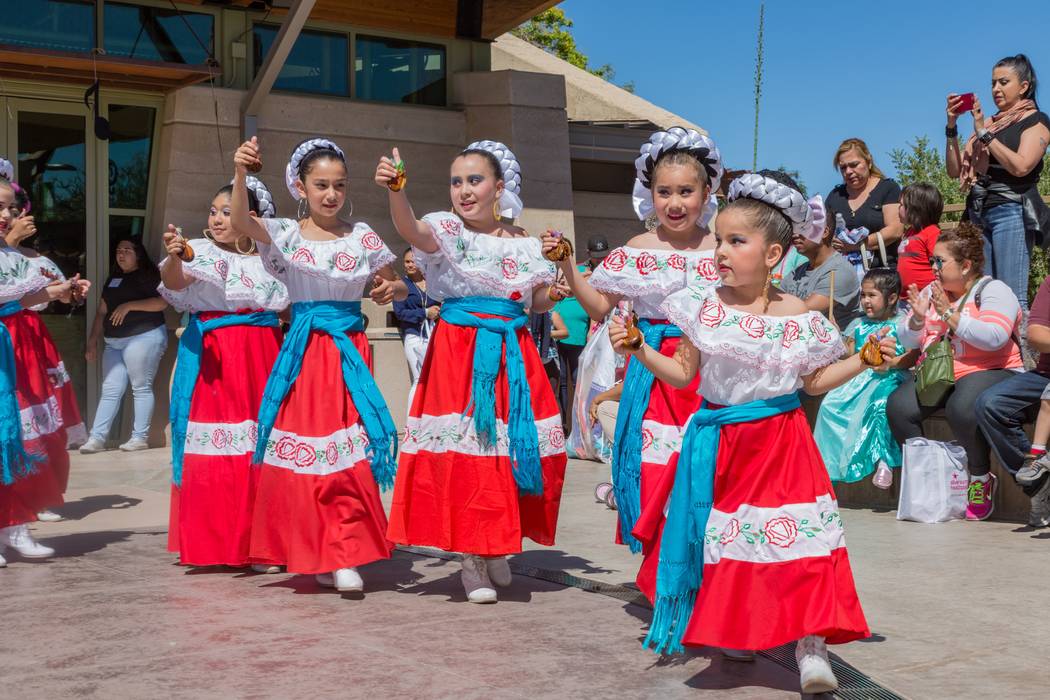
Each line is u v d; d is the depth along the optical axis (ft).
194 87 33.19
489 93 37.09
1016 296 23.71
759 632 10.93
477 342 15.12
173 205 33.14
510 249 15.42
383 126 36.01
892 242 26.32
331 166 16.24
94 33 32.48
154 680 11.51
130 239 32.40
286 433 15.92
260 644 12.86
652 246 14.61
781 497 11.16
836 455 22.82
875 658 12.21
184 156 33.24
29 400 17.98
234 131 33.83
